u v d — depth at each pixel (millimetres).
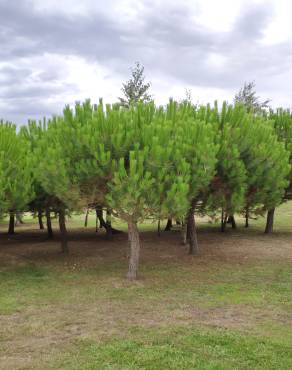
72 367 5066
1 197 9781
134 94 21844
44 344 5891
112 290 9062
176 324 6684
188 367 5039
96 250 15031
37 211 13133
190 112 11297
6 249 15516
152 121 9102
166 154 8156
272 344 5777
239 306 7801
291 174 15773
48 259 13258
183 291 8961
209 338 5996
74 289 9195
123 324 6711
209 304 7930
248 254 13859
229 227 22219
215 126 10648
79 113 9266
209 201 11000
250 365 5117
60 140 9227
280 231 20250
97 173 8562
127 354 5434
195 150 8984
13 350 5676
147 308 7656
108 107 8781
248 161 11055
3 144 10438
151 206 8344
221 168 10438
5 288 9359
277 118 17625
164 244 16312
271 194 11805
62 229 14391
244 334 6211
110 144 8578
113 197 8539
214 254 13898
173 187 8016
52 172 8781
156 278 10305
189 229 13930
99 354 5453
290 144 16078
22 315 7293
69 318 7074
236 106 11336
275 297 8445
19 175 10500
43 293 8859
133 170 7930
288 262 12398
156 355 5379
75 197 9125
